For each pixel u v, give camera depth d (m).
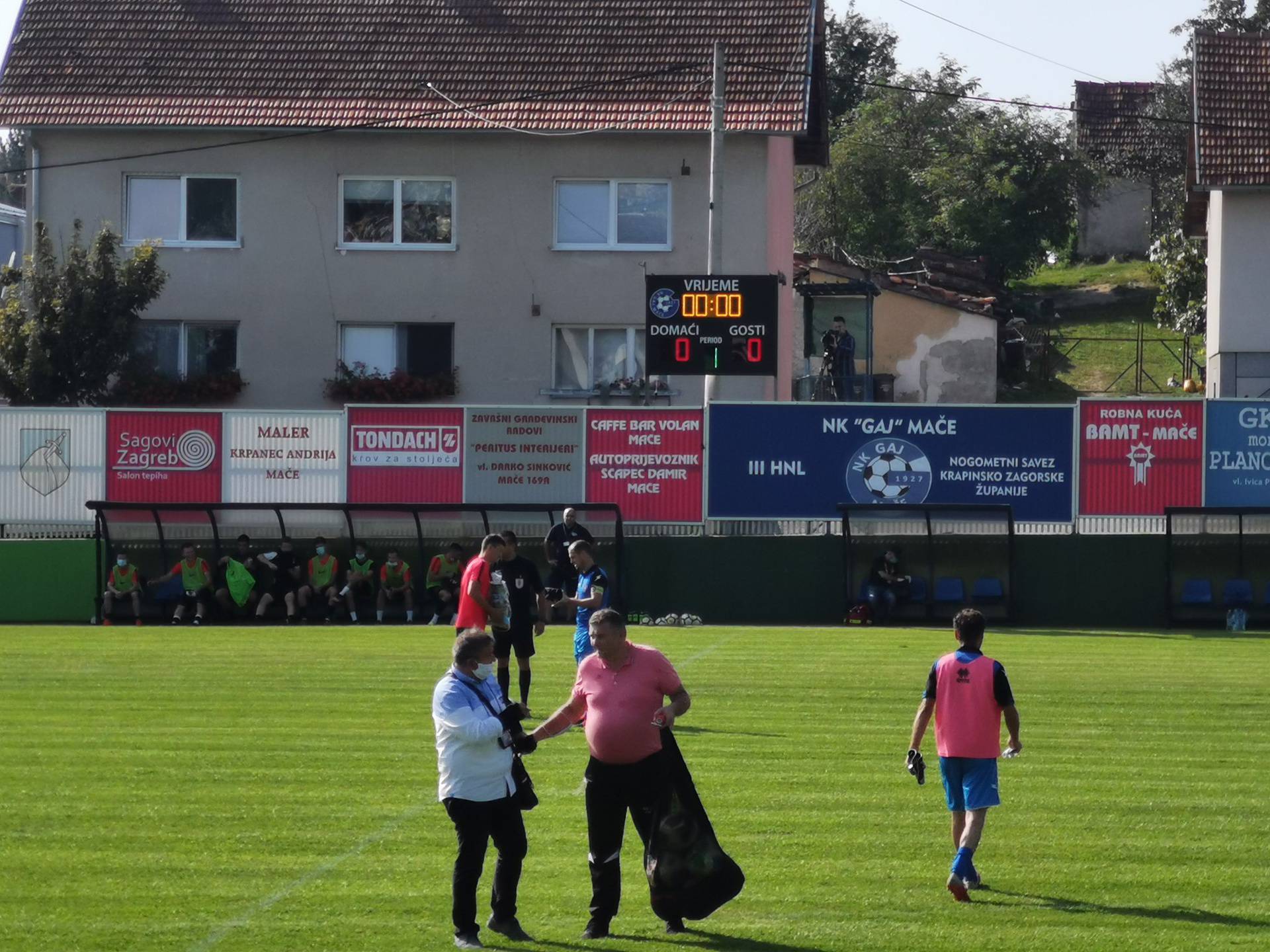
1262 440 62.38
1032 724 35.69
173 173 77.12
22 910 20.00
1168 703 38.91
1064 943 18.55
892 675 44.06
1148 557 62.94
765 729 34.41
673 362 63.16
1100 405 63.12
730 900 20.28
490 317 76.56
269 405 76.81
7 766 29.73
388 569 63.03
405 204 77.06
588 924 19.14
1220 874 21.94
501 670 35.78
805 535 64.62
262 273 76.94
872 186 148.88
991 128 148.38
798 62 78.31
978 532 63.06
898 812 25.80
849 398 88.06
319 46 80.88
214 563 65.12
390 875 21.80
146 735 33.34
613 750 19.08
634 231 76.44
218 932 19.03
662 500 64.56
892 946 18.48
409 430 65.12
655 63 78.88
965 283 120.50
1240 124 77.50
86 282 71.81
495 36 81.00
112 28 81.50
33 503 66.06
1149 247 159.25
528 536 64.88
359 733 33.66
